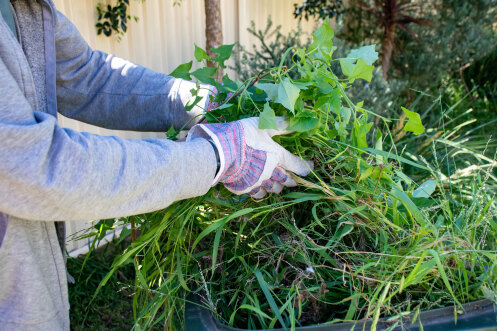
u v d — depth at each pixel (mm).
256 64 3139
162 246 1110
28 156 604
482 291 898
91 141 668
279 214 1044
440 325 827
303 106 904
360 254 937
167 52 3186
